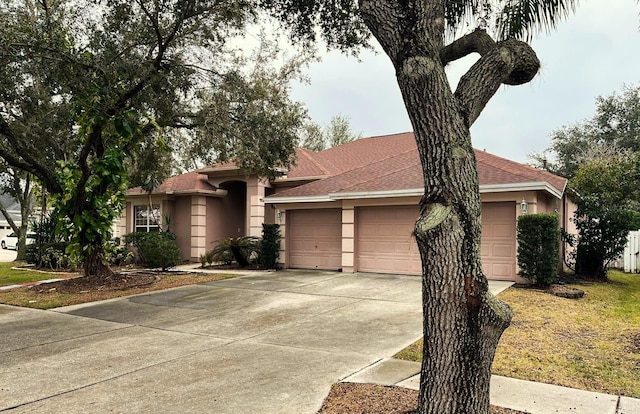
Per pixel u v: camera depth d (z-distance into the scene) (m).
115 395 4.82
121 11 9.97
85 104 10.13
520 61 3.90
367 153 19.95
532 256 10.98
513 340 6.67
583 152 26.34
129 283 12.49
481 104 3.79
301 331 7.53
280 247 15.99
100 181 12.01
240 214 21.08
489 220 12.22
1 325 8.38
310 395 4.66
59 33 9.69
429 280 3.53
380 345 6.61
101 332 7.74
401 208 13.68
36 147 12.46
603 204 14.28
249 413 4.27
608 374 5.29
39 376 5.48
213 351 6.45
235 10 9.85
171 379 5.29
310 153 20.64
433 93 3.59
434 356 3.49
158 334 7.53
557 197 12.70
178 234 19.81
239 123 12.03
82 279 12.64
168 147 12.32
